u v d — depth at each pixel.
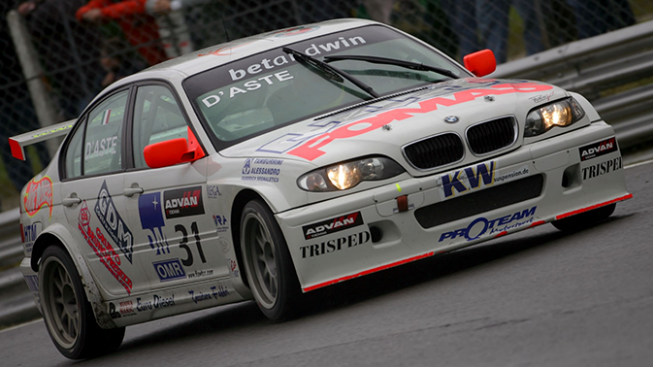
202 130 17.72
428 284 16.33
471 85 17.98
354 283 18.34
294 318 16.19
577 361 9.70
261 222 15.70
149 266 18.77
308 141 16.02
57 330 21.12
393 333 13.07
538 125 16.45
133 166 19.11
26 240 21.84
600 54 28.72
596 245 15.75
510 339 11.14
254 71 18.77
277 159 15.77
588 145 16.70
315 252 15.07
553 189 16.36
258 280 16.58
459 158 15.75
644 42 28.56
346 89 18.11
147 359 17.86
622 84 28.72
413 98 17.31
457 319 12.86
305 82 18.34
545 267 14.96
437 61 20.00
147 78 19.88
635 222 17.11
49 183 21.47
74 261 20.09
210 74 18.86
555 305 12.20
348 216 15.11
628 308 11.16
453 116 16.03
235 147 17.11
